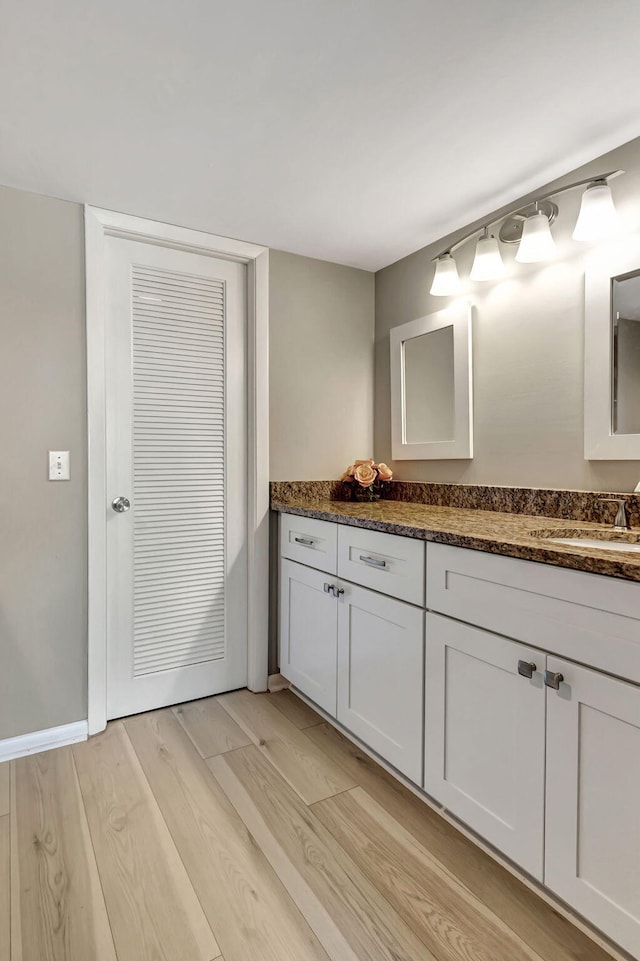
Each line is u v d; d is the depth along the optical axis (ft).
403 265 8.12
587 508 5.47
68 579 6.34
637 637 3.26
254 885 4.21
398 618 5.29
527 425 6.18
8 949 3.65
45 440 6.16
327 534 6.52
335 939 3.74
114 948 3.67
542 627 3.85
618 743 3.38
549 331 5.91
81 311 6.35
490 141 5.09
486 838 4.33
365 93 4.40
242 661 7.86
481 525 5.16
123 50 3.91
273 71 4.15
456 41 3.84
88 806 5.15
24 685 6.11
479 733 4.40
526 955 3.62
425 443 7.59
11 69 4.08
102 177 5.74
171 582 7.24
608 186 5.01
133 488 6.92
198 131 4.91
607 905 3.45
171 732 6.58
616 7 3.53
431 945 3.70
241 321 7.71
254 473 7.66
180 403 7.24
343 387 8.44
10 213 5.93
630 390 5.14
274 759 5.99
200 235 7.11
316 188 5.99
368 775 5.70
